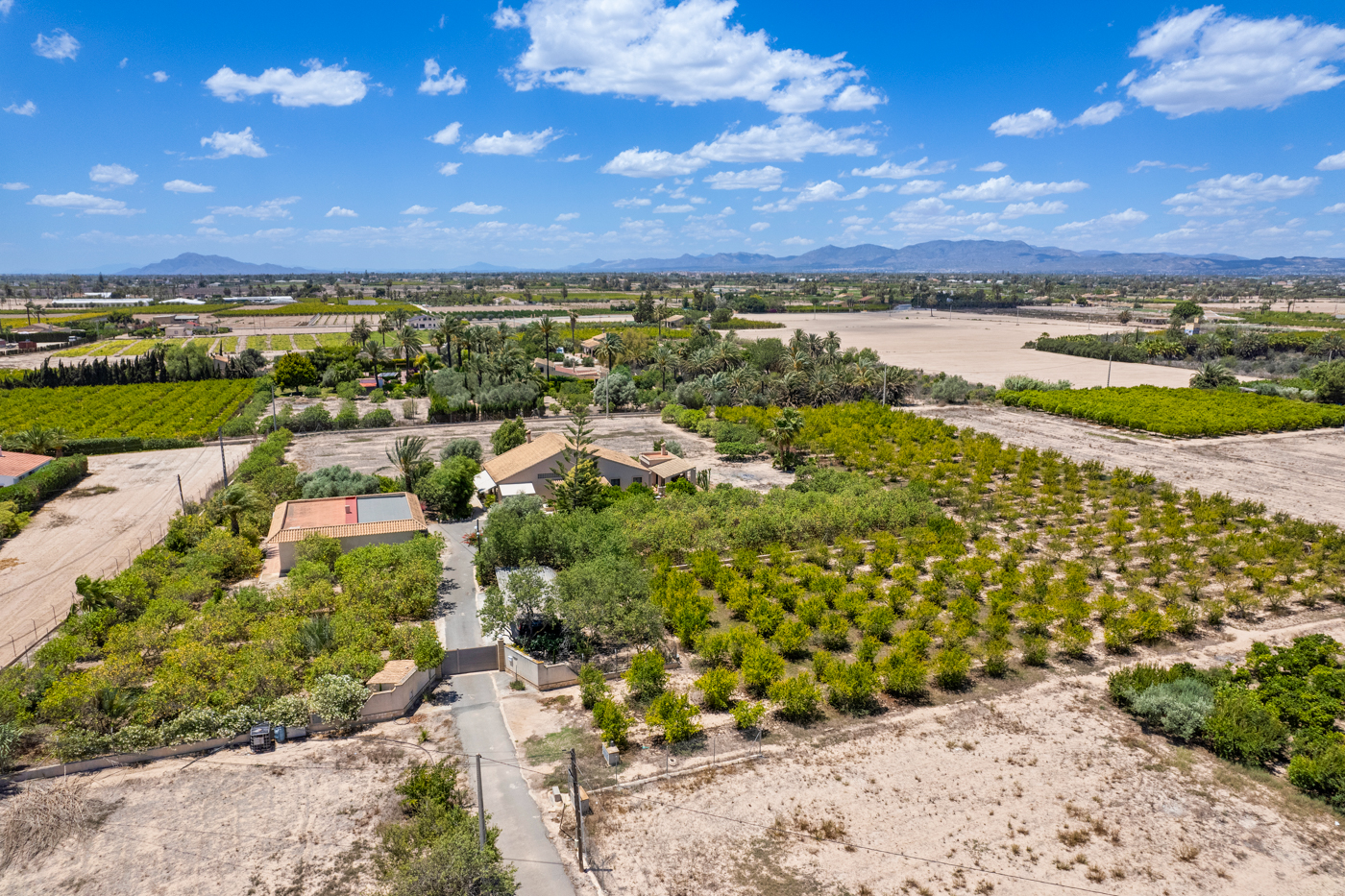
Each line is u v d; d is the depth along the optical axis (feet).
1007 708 117.19
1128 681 118.21
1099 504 216.13
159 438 307.58
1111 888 80.07
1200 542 187.73
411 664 119.55
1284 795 96.27
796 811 92.58
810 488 231.30
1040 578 158.20
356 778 97.50
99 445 293.23
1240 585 164.14
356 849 84.53
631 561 151.02
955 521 201.57
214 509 188.75
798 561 175.52
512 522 169.99
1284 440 313.53
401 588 143.23
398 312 602.03
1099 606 143.64
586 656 127.24
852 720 113.70
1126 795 95.86
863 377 400.88
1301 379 422.41
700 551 175.42
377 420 344.49
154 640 122.21
